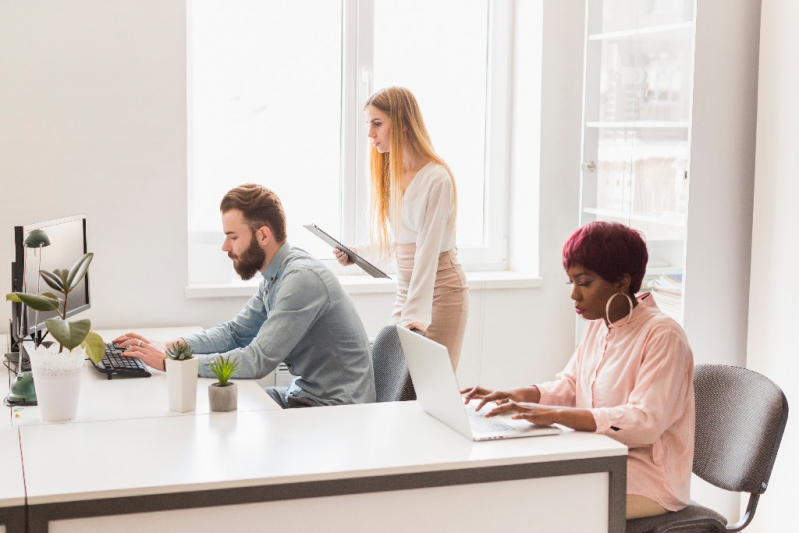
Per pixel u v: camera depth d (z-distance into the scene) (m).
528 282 4.12
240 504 1.77
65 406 2.18
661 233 3.53
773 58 3.25
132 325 3.62
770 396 2.19
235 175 3.92
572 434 2.07
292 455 1.92
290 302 2.68
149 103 3.55
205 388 2.54
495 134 4.30
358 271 4.12
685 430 2.18
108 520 1.71
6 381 2.62
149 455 1.92
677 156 3.42
